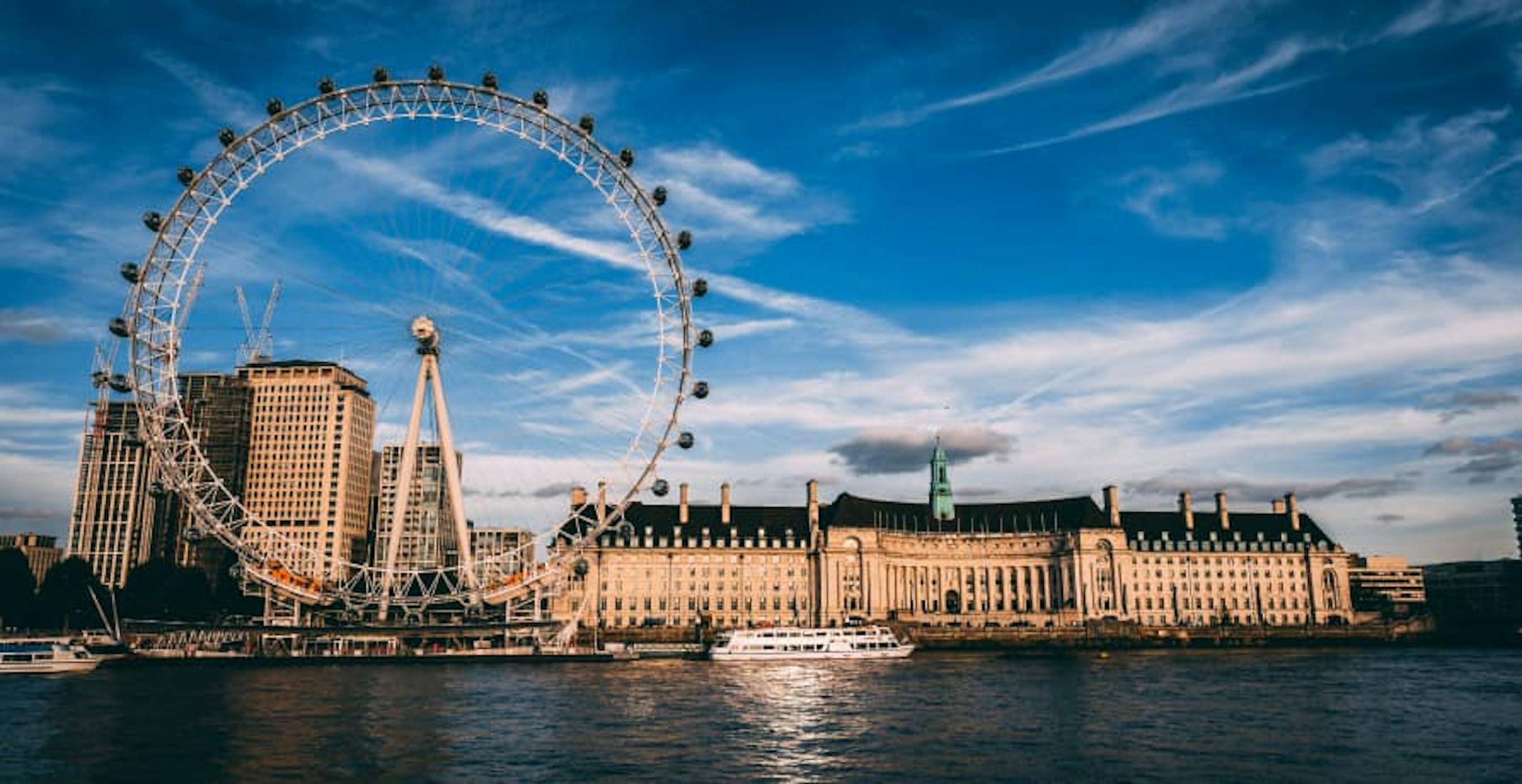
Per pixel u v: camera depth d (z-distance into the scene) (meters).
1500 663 187.50
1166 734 96.06
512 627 182.62
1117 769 79.50
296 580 167.38
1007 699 123.81
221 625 168.62
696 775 76.81
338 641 177.38
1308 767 80.69
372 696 122.50
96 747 86.31
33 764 79.50
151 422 147.62
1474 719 105.50
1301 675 159.12
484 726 98.62
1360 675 159.00
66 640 166.38
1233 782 75.62
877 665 184.50
